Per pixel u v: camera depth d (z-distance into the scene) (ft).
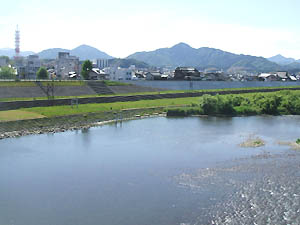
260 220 80.02
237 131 193.16
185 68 523.29
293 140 166.50
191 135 180.86
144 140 168.35
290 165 123.03
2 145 154.92
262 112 277.23
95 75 447.83
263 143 159.33
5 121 181.68
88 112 229.66
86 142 163.63
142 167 122.31
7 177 111.45
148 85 396.78
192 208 86.99
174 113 261.24
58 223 79.71
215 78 540.52
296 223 78.38
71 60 604.90
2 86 277.64
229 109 268.21
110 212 85.10
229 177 110.32
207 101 265.75
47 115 206.49
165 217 82.07
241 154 140.15
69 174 114.52
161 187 101.91
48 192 98.43
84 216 82.99
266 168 119.75
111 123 221.25
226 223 78.79
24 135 176.65
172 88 416.67
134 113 255.50
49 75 522.06
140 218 81.71
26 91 282.56
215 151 145.38
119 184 104.68
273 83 556.10
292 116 264.11
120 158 134.72
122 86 359.87
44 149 148.97
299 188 99.66
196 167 122.01
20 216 83.35
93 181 107.55
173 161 130.00
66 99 262.67
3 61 604.08
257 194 95.61
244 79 596.70
